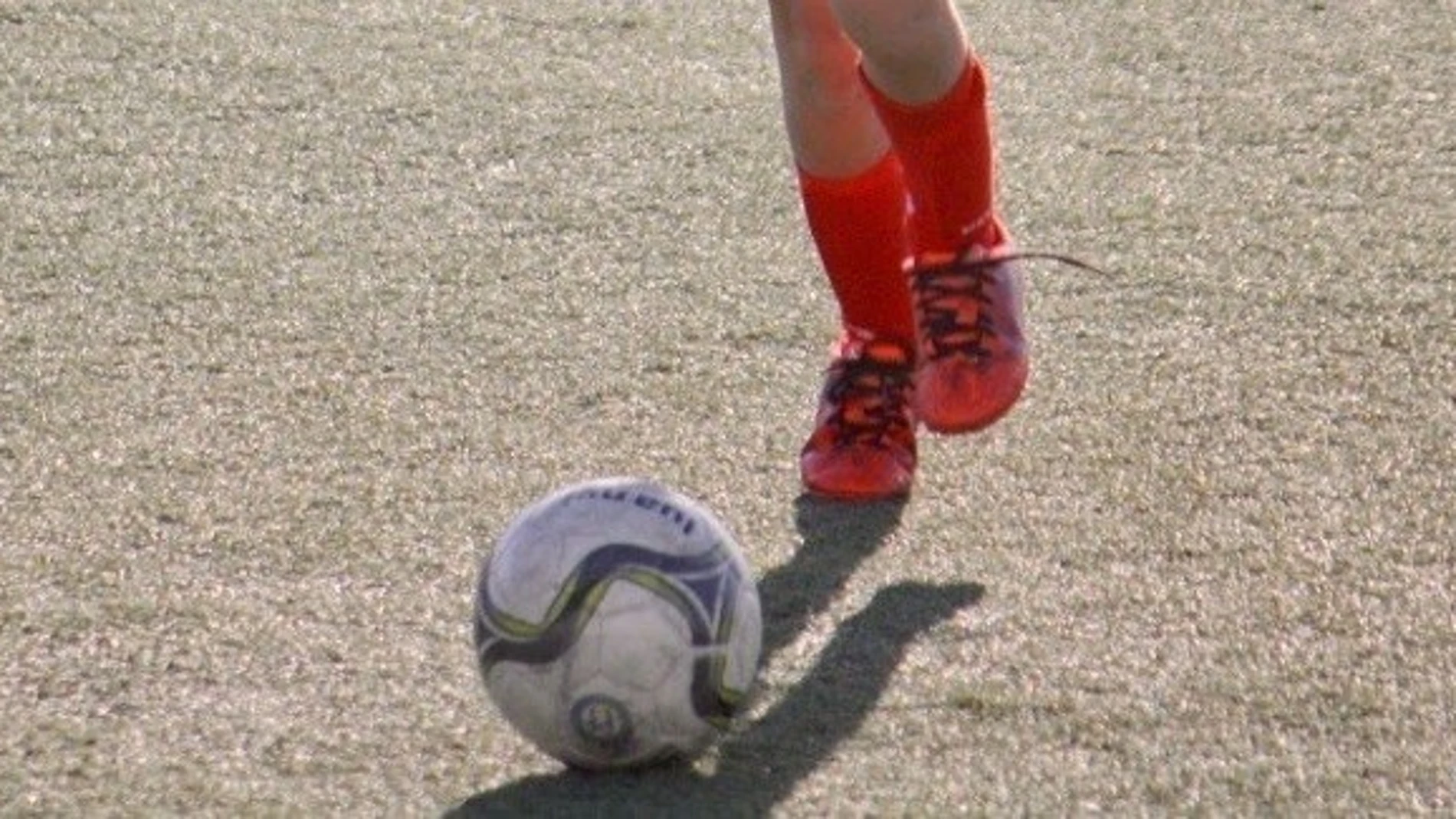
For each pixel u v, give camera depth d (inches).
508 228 440.1
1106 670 285.3
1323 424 357.4
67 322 399.2
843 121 320.2
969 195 314.8
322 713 277.1
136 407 367.9
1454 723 273.1
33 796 258.7
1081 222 439.5
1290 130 485.1
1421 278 411.5
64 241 433.4
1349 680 283.1
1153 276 414.3
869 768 262.2
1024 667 285.9
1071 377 373.7
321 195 456.8
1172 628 296.4
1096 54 530.3
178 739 271.9
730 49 535.8
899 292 333.1
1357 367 377.7
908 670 285.0
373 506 334.3
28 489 339.9
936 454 347.9
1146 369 377.1
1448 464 343.9
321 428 359.9
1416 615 299.6
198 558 319.3
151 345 390.6
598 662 248.8
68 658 291.6
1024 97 505.4
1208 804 255.4
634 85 513.0
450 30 547.5
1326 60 524.4
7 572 314.3
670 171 466.6
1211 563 314.3
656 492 257.8
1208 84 510.9
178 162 472.4
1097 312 398.9
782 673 284.0
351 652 292.7
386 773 262.5
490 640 252.8
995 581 309.4
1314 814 254.1
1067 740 268.8
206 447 353.4
